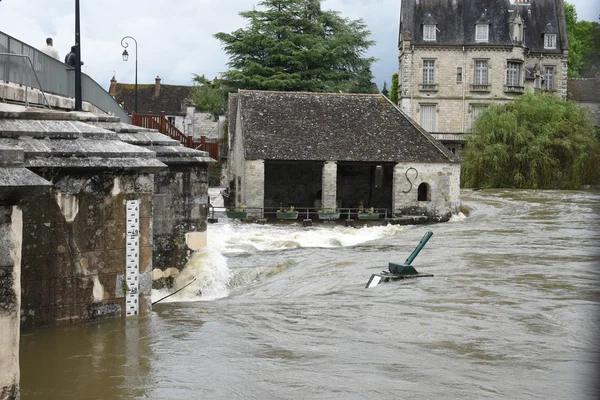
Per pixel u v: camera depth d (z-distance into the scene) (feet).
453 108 218.59
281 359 29.99
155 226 57.21
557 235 86.07
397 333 34.42
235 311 40.93
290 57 198.08
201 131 254.68
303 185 139.54
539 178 165.78
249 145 123.85
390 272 52.95
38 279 35.24
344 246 84.94
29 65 54.54
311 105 135.64
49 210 35.40
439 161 126.82
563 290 46.11
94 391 26.14
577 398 24.40
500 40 216.33
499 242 79.00
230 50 205.26
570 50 222.69
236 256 73.56
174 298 54.85
